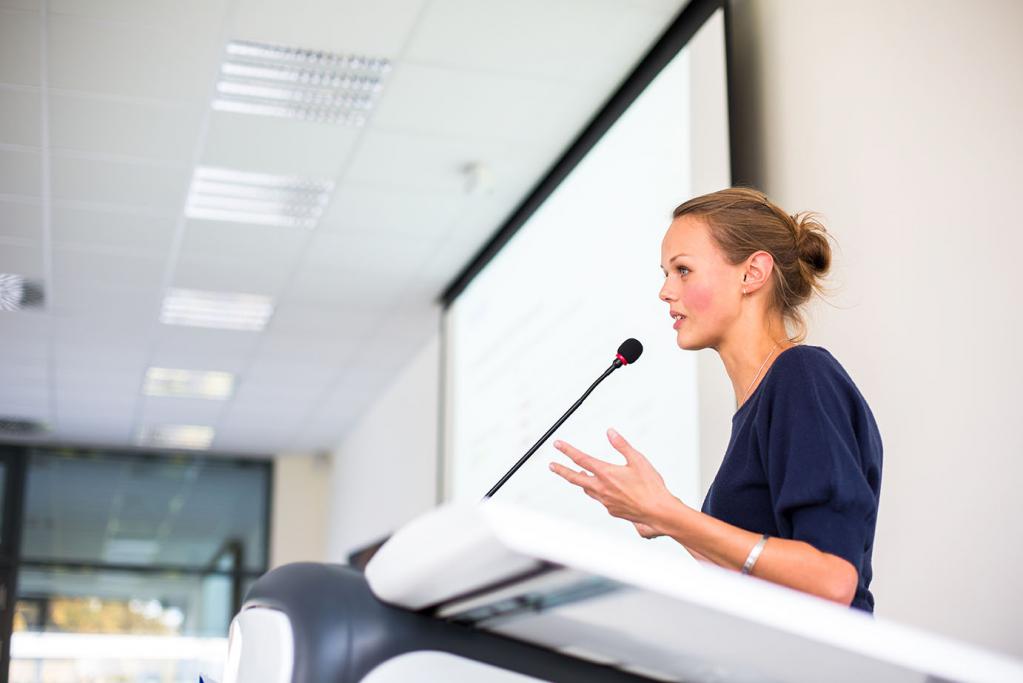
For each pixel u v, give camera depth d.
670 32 3.58
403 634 0.59
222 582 8.84
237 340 6.46
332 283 5.68
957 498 2.26
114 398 7.48
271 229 5.04
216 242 5.16
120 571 8.62
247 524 9.06
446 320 5.76
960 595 2.22
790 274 1.23
